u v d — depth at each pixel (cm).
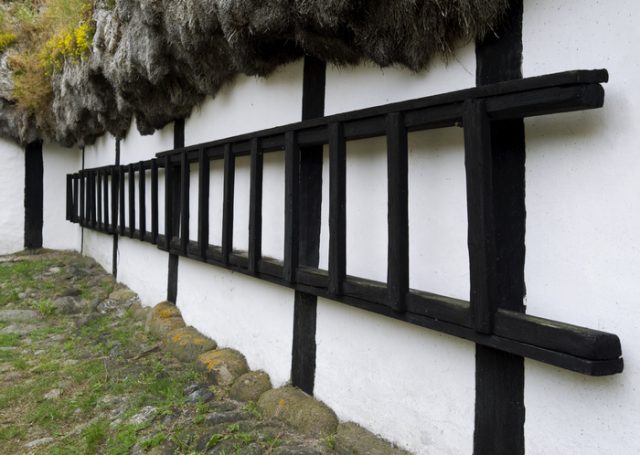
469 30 191
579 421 166
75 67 646
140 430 309
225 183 361
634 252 152
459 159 209
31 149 982
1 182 953
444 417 215
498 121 189
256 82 365
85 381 404
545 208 177
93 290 712
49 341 521
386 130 214
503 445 190
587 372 149
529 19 181
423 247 226
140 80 470
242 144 343
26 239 981
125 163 702
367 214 260
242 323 384
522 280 184
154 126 549
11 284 743
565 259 171
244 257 340
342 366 276
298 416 284
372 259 257
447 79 213
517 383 185
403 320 215
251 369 367
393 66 240
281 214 336
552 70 174
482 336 183
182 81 445
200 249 401
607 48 159
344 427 265
